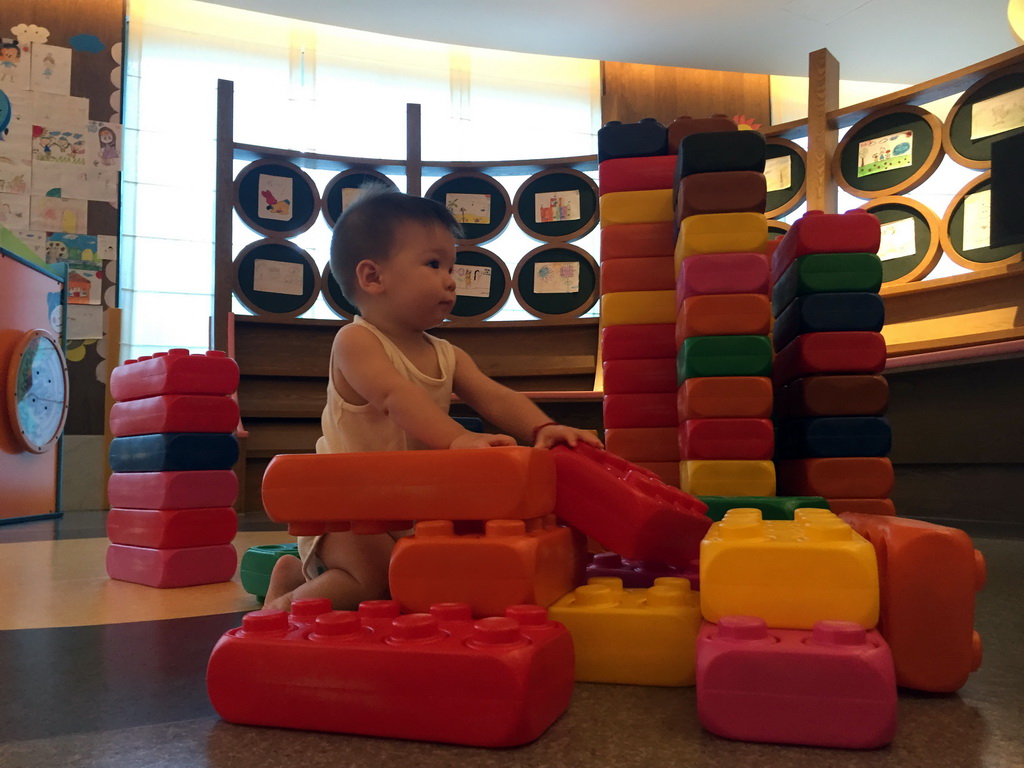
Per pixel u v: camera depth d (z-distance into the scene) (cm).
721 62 566
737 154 169
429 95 557
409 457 91
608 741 70
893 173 348
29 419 357
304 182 434
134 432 180
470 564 85
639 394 199
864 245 175
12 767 66
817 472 173
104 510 440
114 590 162
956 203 333
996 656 99
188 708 82
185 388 170
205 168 502
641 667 88
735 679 69
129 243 481
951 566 81
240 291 418
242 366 417
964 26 519
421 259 121
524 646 71
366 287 123
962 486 304
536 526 94
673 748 68
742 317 167
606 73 576
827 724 67
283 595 120
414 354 125
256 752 69
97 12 482
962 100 332
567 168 438
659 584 100
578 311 428
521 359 426
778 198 374
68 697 86
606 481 103
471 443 99
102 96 480
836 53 552
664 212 199
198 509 171
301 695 74
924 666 81
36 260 373
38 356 362
